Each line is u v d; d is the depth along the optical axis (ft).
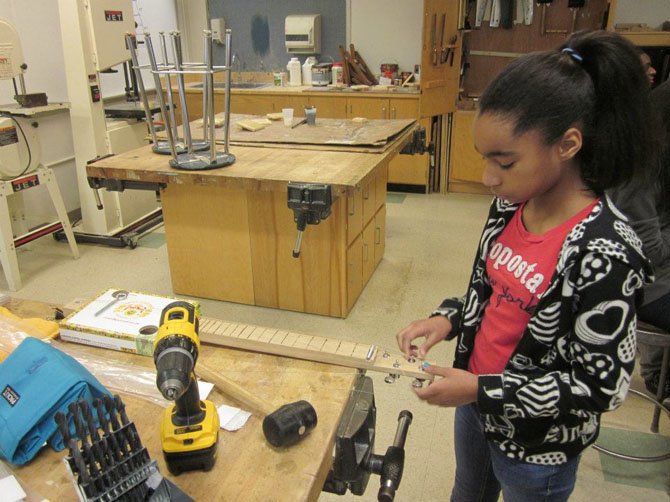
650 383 6.86
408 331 3.50
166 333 2.61
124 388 3.18
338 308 8.87
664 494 5.69
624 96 2.38
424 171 15.38
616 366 2.39
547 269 2.74
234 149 8.46
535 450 3.02
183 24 17.28
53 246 11.95
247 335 3.57
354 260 9.09
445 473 5.98
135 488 2.29
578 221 2.59
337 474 3.05
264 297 9.16
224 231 8.85
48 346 2.95
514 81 2.36
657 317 5.16
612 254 2.33
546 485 3.10
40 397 2.67
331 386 3.21
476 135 2.52
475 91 16.16
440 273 10.63
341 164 7.59
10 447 2.60
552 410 2.53
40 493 2.51
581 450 3.07
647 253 4.81
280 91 15.05
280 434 2.68
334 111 14.90
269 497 2.48
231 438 2.82
